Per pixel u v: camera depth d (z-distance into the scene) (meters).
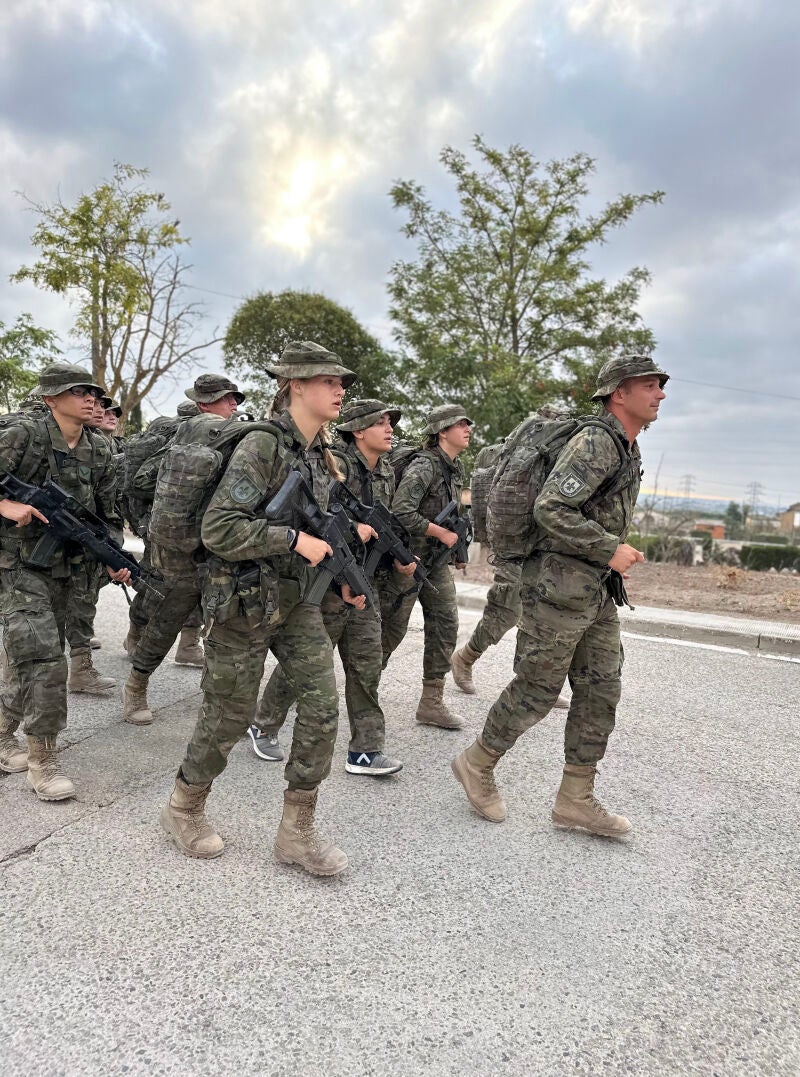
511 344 16.72
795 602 8.55
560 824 3.12
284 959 2.19
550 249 16.45
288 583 2.56
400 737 4.15
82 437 3.58
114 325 15.45
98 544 3.50
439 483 4.24
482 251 16.42
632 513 2.87
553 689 2.90
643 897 2.64
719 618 7.70
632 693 5.20
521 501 2.82
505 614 4.70
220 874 2.63
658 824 3.23
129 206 15.09
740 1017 2.05
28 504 3.21
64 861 2.68
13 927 2.28
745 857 2.97
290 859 2.69
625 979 2.19
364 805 3.27
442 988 2.10
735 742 4.29
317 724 2.60
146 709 4.22
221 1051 1.83
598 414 2.83
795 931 2.48
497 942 2.33
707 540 21.41
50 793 3.13
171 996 2.01
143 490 3.84
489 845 2.96
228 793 3.31
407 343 15.91
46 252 14.70
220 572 2.48
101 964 2.13
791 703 5.08
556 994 2.10
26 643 3.11
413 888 2.62
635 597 9.17
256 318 20.84
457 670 5.06
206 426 2.96
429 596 4.22
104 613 7.26
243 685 2.57
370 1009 2.00
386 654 4.18
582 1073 1.83
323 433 2.89
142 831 2.92
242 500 2.38
